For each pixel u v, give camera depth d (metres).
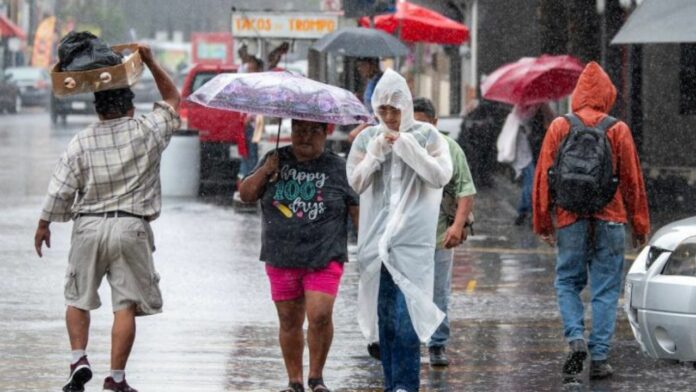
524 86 45.47
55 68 19.91
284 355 21.08
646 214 23.02
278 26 57.81
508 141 45.69
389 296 20.64
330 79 58.53
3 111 142.50
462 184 22.55
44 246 38.22
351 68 56.59
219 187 58.84
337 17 57.72
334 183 20.55
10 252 36.91
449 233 22.38
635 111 51.47
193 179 54.59
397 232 20.17
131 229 20.14
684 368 23.62
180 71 157.88
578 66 46.62
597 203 22.56
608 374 22.78
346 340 26.08
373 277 20.61
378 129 20.64
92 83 19.86
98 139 20.27
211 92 20.23
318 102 20.05
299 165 20.56
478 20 74.38
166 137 20.52
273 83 20.19
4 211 47.00
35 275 33.16
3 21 163.50
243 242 40.09
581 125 22.86
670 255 21.06
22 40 190.25
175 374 22.83
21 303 29.41
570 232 22.92
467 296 31.08
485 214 49.59
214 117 59.53
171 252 37.75
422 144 20.34
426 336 20.17
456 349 25.27
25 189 55.31
